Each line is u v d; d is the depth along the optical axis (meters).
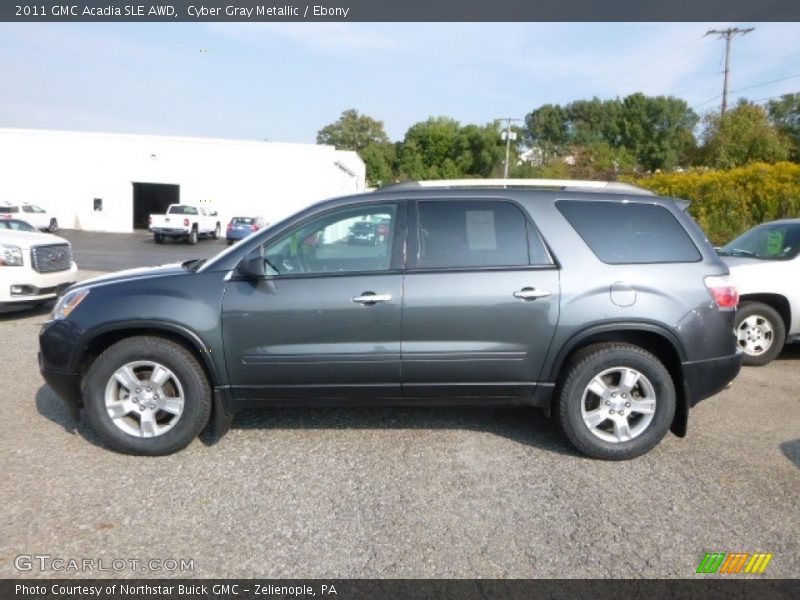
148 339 4.13
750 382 6.29
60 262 9.27
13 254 8.43
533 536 3.28
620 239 4.29
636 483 3.91
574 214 4.30
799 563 3.07
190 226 30.73
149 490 3.69
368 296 4.08
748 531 3.36
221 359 4.11
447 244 4.21
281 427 4.74
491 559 3.06
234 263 4.20
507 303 4.11
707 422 5.06
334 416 4.99
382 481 3.87
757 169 19.41
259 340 4.10
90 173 37.56
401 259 4.18
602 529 3.35
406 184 4.45
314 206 4.30
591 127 71.75
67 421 4.77
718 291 4.27
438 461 4.18
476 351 4.14
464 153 73.75
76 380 4.20
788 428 4.95
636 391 4.26
